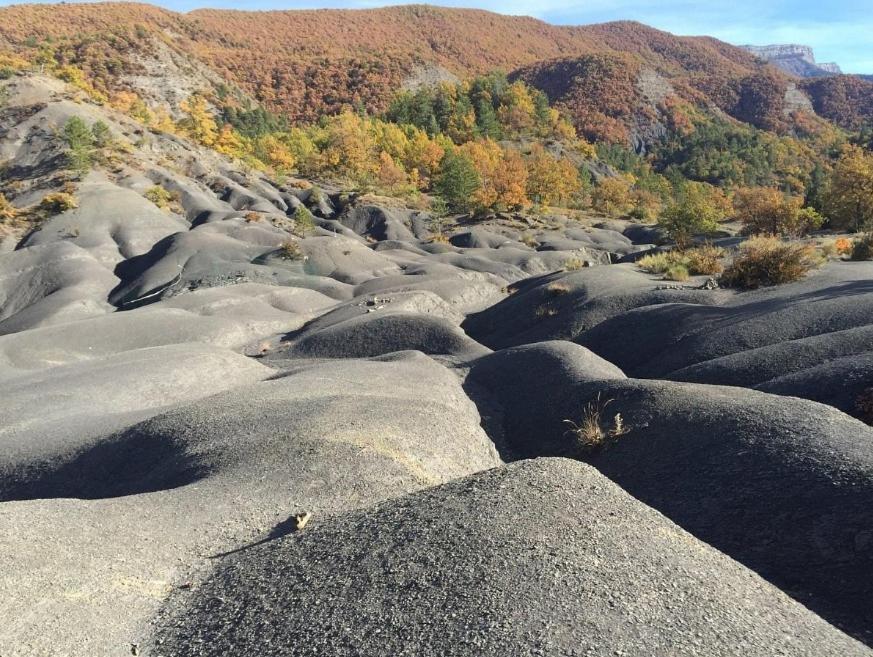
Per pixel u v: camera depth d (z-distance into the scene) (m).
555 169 114.25
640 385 11.95
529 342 22.86
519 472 6.83
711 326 17.30
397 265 50.91
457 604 4.79
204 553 6.86
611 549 5.35
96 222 57.97
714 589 5.01
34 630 5.09
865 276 19.48
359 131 126.75
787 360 12.72
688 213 51.78
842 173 52.56
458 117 162.12
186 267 45.56
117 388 16.92
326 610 5.14
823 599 5.72
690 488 8.21
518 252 56.88
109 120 84.75
